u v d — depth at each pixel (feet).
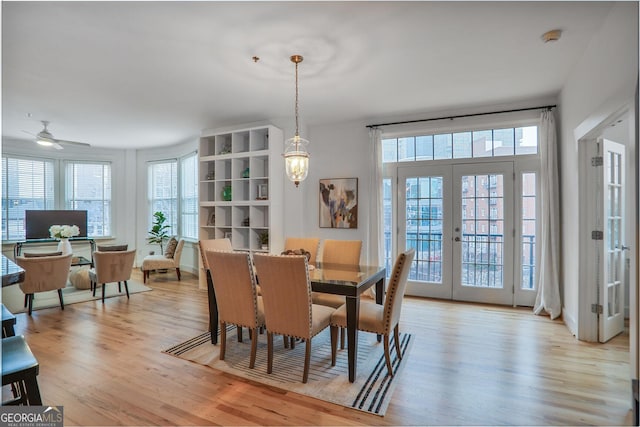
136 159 25.90
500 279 15.14
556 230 13.47
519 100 14.25
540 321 12.91
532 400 7.74
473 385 8.38
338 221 17.48
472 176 15.56
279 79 12.07
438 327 12.28
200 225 18.53
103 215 25.32
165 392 8.14
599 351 10.21
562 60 10.73
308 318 8.46
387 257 17.16
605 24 8.63
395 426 6.95
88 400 7.80
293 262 8.28
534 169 14.49
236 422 7.08
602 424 6.93
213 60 10.60
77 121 17.46
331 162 17.76
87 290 18.02
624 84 7.68
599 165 10.78
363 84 12.55
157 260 20.25
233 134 17.57
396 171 16.87
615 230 11.30
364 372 9.07
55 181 23.72
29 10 7.91
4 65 10.82
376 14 8.25
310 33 9.09
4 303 15.39
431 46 9.79
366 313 9.25
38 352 10.28
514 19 8.51
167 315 13.87
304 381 8.54
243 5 7.86
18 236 22.31
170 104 14.78
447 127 15.61
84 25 8.61
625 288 12.60
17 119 16.97
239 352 10.35
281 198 17.38
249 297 9.14
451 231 15.88
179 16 8.27
